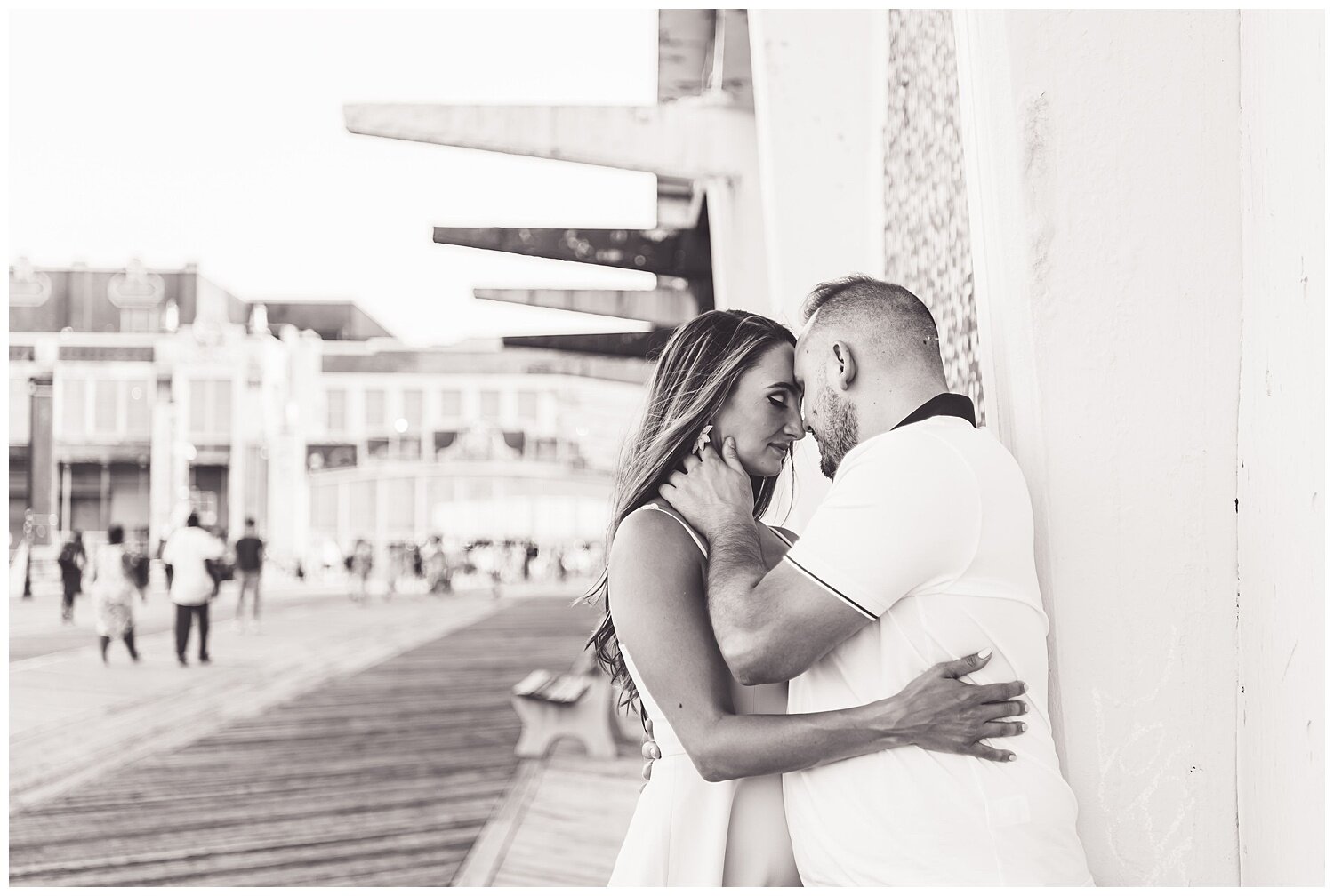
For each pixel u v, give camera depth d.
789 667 1.38
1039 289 1.80
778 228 3.90
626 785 5.98
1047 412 1.79
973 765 1.36
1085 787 1.76
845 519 1.38
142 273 53.03
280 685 10.56
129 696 9.83
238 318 58.59
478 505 50.44
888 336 1.52
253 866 4.58
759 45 3.87
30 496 46.62
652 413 1.65
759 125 4.04
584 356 10.04
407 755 7.00
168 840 5.04
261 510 46.72
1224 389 1.80
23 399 47.16
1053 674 1.78
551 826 5.11
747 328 1.65
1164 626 1.78
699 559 1.54
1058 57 1.81
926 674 1.37
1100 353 1.80
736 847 1.53
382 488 50.44
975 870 1.33
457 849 4.74
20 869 4.57
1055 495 1.79
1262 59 1.70
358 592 26.34
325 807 5.61
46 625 18.81
